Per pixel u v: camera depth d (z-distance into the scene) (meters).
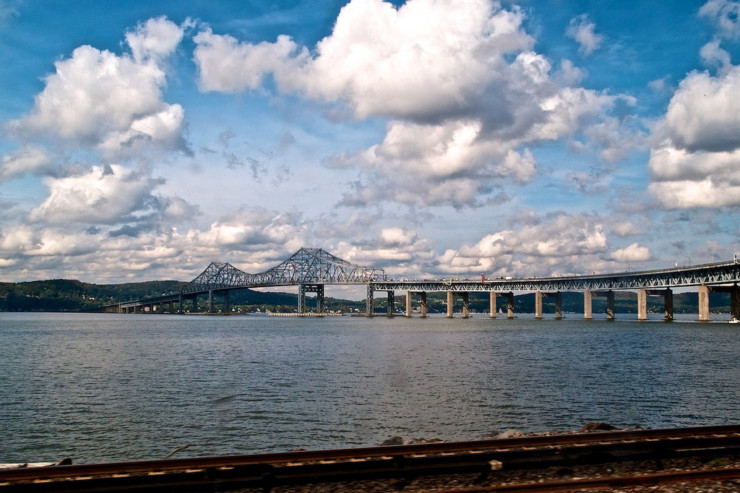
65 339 134.62
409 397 47.06
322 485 16.27
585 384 54.38
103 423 38.38
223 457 16.62
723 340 120.94
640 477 16.17
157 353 93.19
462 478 16.73
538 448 18.16
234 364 74.50
